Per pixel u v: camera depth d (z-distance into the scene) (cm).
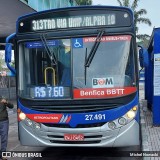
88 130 656
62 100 670
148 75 1563
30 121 689
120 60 672
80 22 691
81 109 661
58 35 696
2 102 732
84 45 684
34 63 707
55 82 684
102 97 659
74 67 679
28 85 705
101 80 668
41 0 1788
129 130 655
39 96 691
